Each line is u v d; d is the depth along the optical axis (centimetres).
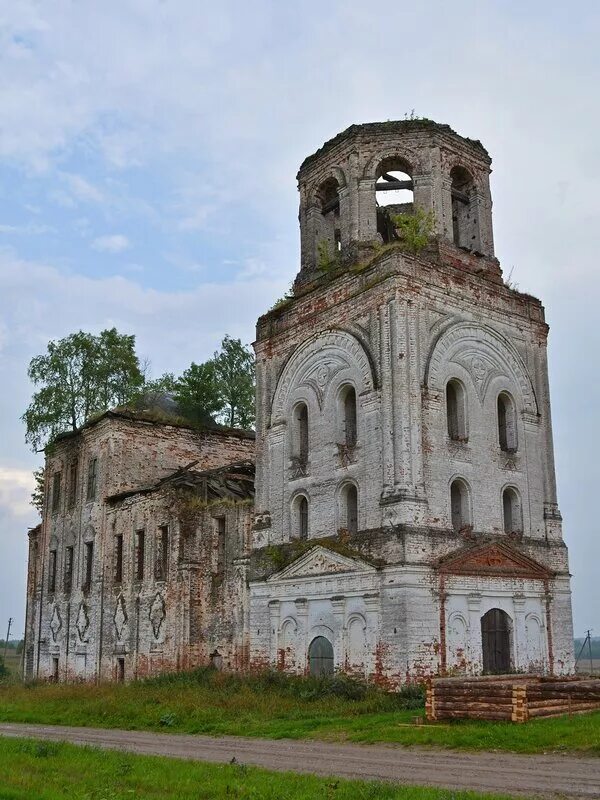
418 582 2391
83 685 3303
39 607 4372
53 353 4541
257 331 3266
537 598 2731
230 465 3606
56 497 4444
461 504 2677
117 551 3800
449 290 2788
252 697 2470
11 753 1630
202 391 4403
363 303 2755
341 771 1396
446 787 1199
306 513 2917
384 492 2512
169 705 2481
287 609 2784
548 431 3002
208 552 3284
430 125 3050
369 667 2430
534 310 3089
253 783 1232
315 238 3209
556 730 1581
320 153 3219
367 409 2653
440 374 2678
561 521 2923
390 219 3275
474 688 1830
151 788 1224
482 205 3158
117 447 3975
